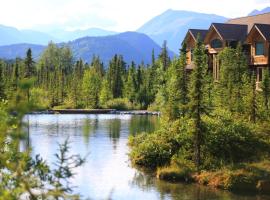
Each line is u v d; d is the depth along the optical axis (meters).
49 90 110.12
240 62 48.00
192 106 32.38
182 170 31.50
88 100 105.44
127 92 110.56
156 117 82.12
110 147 44.44
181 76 42.03
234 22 63.47
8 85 45.69
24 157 8.48
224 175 29.19
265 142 34.56
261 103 39.72
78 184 29.17
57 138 50.78
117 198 26.14
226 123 36.03
